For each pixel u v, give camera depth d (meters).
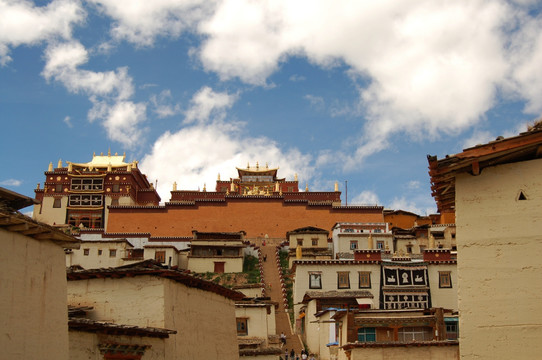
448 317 37.59
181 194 113.38
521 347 13.39
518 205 14.21
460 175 14.95
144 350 18.53
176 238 91.62
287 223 101.38
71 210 105.19
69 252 75.56
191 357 21.67
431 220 101.06
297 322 58.53
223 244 79.88
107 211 105.00
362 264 60.28
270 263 83.88
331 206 102.25
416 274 60.12
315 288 59.47
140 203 111.56
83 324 16.33
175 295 21.12
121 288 20.52
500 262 14.02
